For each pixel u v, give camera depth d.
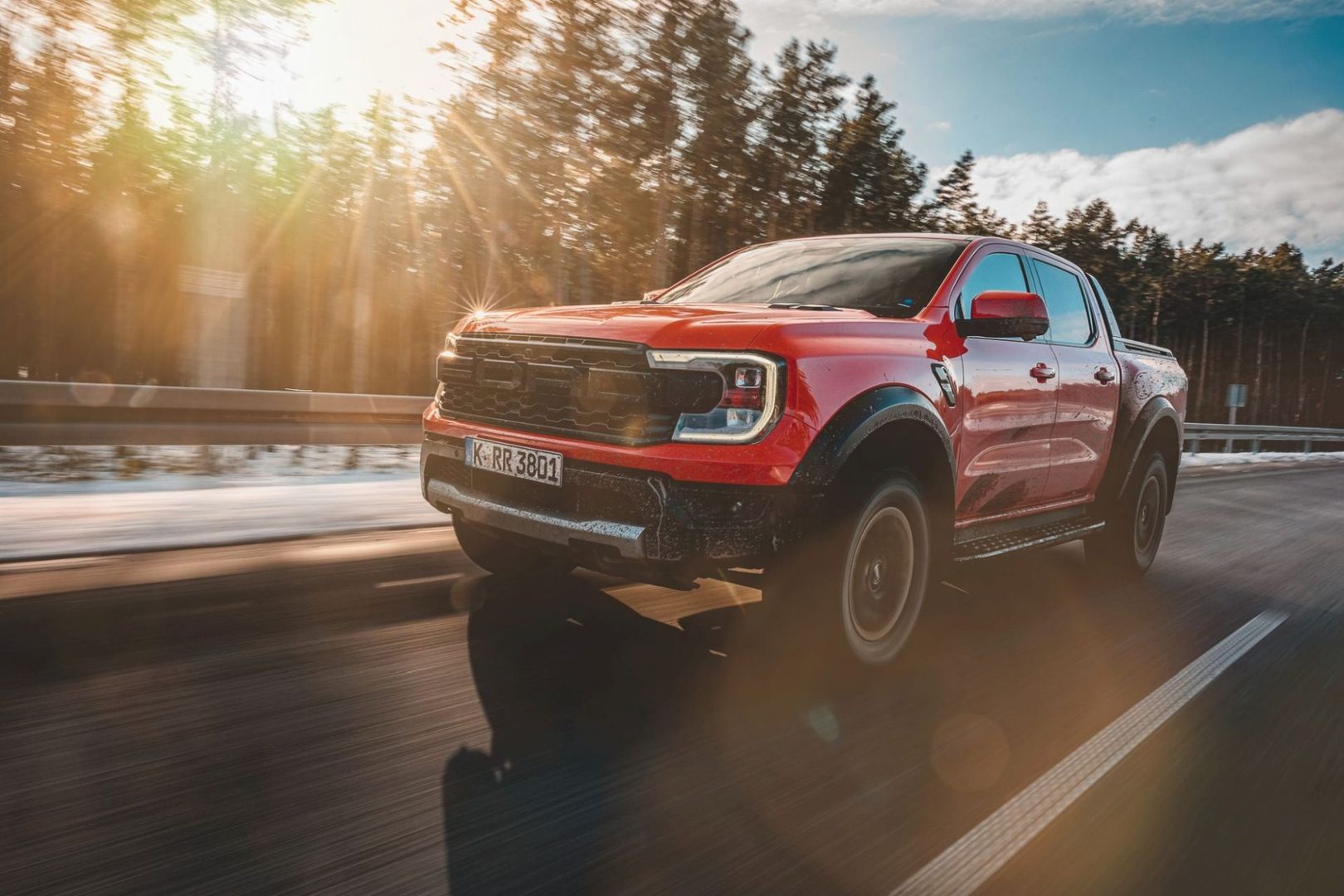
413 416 10.04
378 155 25.59
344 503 6.23
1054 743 2.90
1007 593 5.00
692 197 25.59
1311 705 3.47
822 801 2.38
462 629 3.61
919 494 3.39
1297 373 74.38
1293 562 6.66
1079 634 4.25
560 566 4.51
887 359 3.30
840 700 3.13
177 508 5.65
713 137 24.56
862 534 3.18
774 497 2.87
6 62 12.95
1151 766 2.78
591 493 3.09
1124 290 61.34
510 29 21.03
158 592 3.86
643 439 3.00
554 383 3.22
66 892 1.77
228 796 2.20
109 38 12.01
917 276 3.95
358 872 1.91
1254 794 2.63
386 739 2.58
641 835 2.14
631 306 3.61
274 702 2.80
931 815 2.35
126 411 7.88
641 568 3.02
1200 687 3.58
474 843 2.05
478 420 3.54
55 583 3.90
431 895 1.84
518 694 2.97
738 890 1.94
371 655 3.26
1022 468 4.25
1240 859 2.24
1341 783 2.75
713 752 2.63
